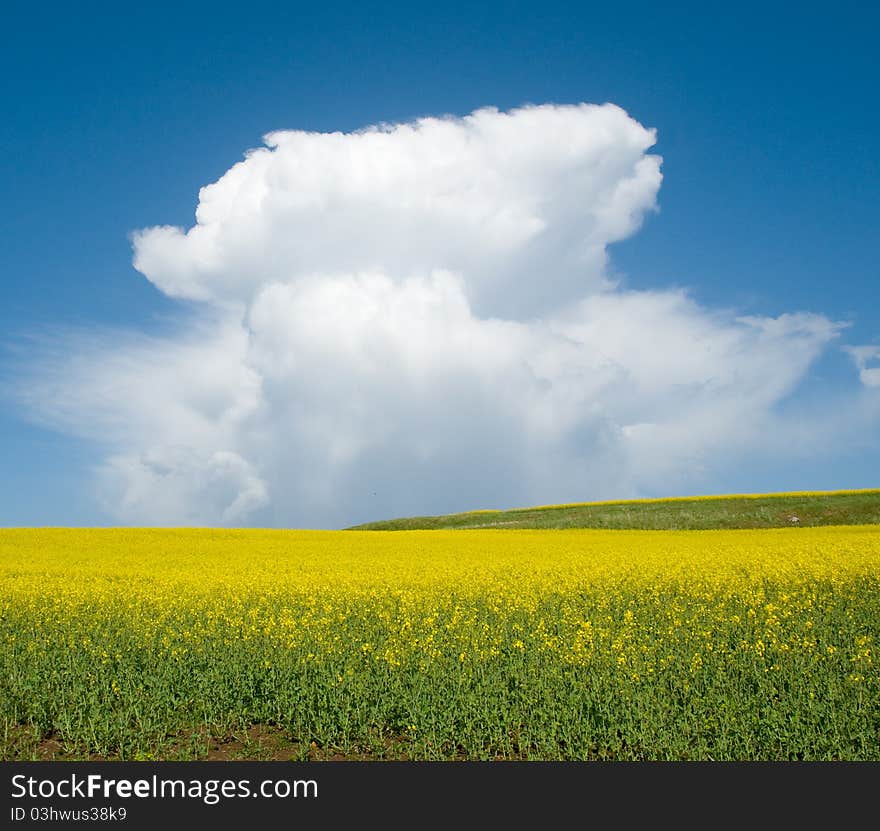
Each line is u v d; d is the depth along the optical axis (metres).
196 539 44.62
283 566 29.59
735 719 10.38
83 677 12.92
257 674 13.11
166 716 11.66
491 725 10.66
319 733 10.99
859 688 11.55
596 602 20.52
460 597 21.48
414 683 12.45
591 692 11.66
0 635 16.34
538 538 46.56
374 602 20.81
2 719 11.59
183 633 16.36
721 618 17.47
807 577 23.72
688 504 68.62
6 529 49.09
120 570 28.45
